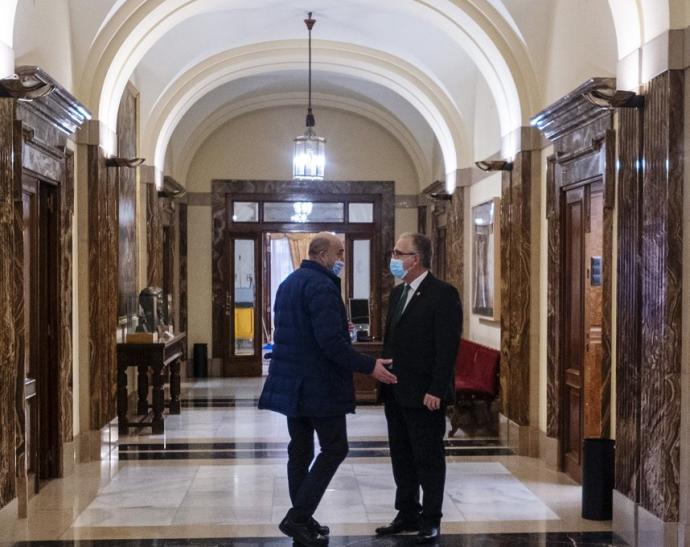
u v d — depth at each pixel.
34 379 6.05
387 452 7.59
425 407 4.75
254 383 13.05
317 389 4.55
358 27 9.54
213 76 10.39
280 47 10.11
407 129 13.72
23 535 5.12
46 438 6.55
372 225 14.39
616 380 5.29
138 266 10.05
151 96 10.21
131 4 7.14
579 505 5.82
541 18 7.21
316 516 5.49
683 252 4.64
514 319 7.69
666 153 4.64
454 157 10.57
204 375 13.88
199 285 14.12
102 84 7.15
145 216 10.34
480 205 9.70
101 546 4.91
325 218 14.39
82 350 7.21
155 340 8.81
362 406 10.52
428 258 4.91
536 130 7.48
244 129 14.15
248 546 4.91
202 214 14.12
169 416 9.73
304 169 10.05
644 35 4.98
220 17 9.24
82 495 6.08
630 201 5.11
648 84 4.89
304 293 4.59
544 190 7.42
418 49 9.76
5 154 4.89
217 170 14.12
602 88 5.47
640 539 4.91
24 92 4.79
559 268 6.87
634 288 5.04
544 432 7.28
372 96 13.26
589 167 6.09
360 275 14.42
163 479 6.58
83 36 6.99
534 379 7.52
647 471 4.86
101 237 7.27
